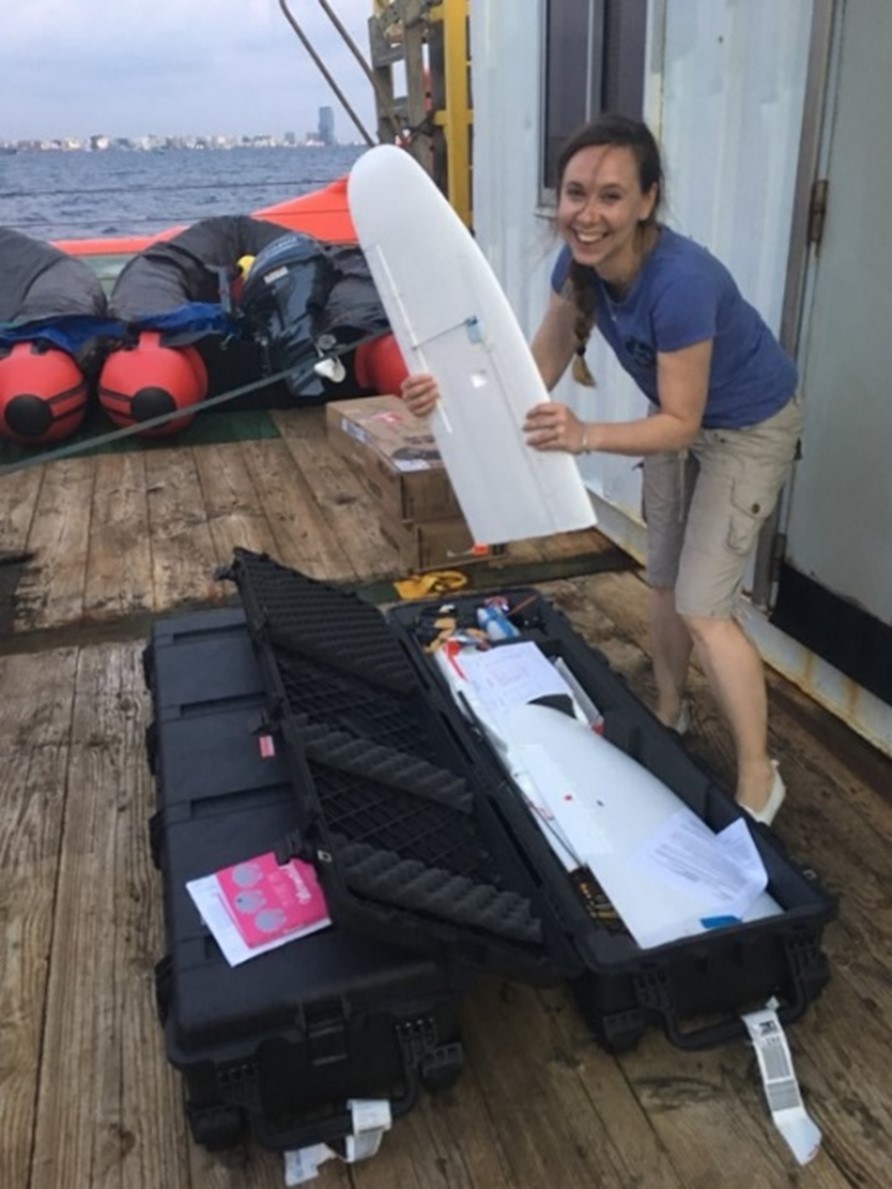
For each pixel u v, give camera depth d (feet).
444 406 5.68
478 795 5.56
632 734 6.31
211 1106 4.28
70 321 15.61
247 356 16.47
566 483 5.63
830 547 7.16
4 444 15.33
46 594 10.19
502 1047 4.96
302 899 4.71
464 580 10.22
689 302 4.94
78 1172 4.41
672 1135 4.50
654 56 8.36
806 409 7.14
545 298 11.14
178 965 4.38
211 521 12.00
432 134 16.78
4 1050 4.99
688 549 5.94
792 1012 4.79
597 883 5.18
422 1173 4.37
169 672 6.57
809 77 6.54
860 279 6.45
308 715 5.94
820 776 6.90
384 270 5.53
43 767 7.26
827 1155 4.39
